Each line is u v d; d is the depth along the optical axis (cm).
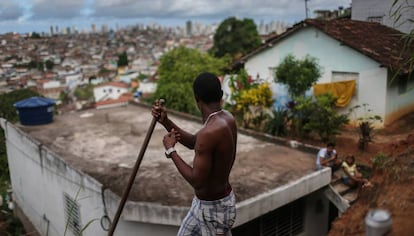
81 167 736
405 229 237
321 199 728
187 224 251
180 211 515
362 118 1200
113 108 1365
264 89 1278
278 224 670
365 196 352
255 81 1450
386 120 1237
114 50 18600
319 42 1344
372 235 142
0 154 1689
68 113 1284
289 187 596
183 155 784
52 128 1073
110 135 978
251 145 853
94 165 746
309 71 1212
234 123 242
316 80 1253
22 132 981
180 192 603
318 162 712
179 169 234
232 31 3944
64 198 762
